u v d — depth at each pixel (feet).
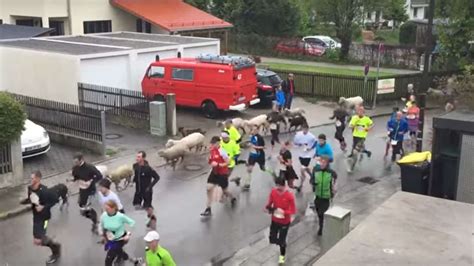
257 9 163.53
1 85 83.76
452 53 99.35
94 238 39.14
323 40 156.15
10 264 35.24
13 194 47.37
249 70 77.00
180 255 36.32
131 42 91.71
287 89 82.79
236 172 53.88
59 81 76.95
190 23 121.29
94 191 41.32
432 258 20.70
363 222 24.39
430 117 83.25
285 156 44.24
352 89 92.32
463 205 26.66
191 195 47.75
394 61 141.79
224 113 79.41
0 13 116.88
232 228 40.81
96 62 77.15
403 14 208.95
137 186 40.06
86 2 117.29
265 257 35.99
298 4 168.55
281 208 33.99
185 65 77.41
